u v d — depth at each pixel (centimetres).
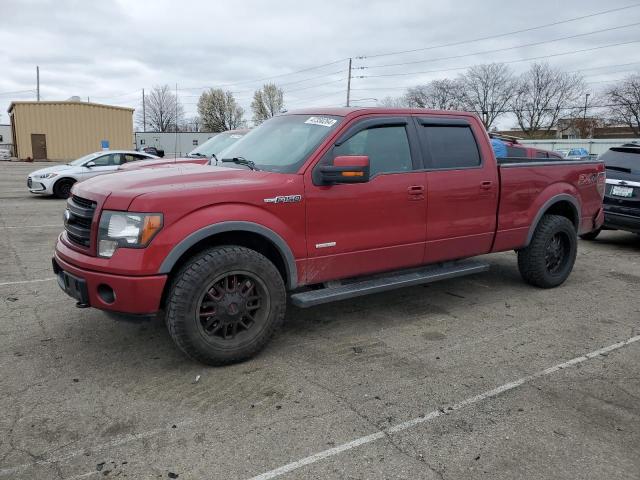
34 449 283
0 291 562
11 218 1087
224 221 367
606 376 380
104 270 351
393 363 397
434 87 7212
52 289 572
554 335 459
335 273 432
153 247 346
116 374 372
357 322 487
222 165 457
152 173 411
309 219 409
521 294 581
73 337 437
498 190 527
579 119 7175
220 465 272
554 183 582
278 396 344
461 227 504
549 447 291
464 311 521
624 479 265
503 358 409
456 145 508
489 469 271
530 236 570
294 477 263
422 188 468
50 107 4150
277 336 450
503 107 7150
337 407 331
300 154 422
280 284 398
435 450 287
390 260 462
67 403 331
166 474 264
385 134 461
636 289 612
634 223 813
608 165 866
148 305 352
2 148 4672
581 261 764
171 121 8575
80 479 260
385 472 268
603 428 311
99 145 4338
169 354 407
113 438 295
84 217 370
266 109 8225
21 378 364
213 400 338
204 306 370
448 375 378
